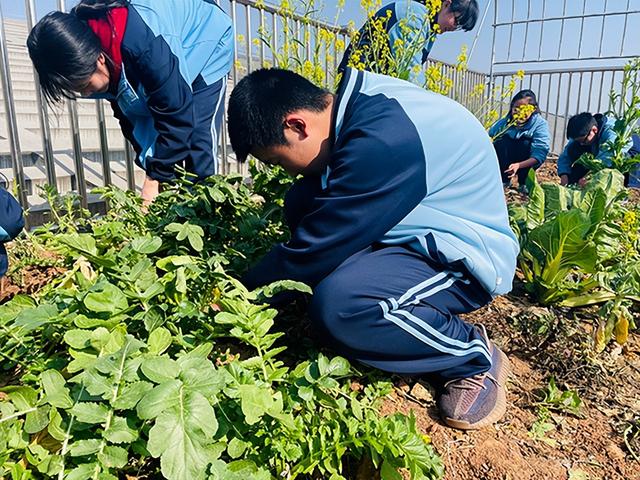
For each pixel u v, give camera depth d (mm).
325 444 1263
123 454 1042
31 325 1288
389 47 3172
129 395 1063
